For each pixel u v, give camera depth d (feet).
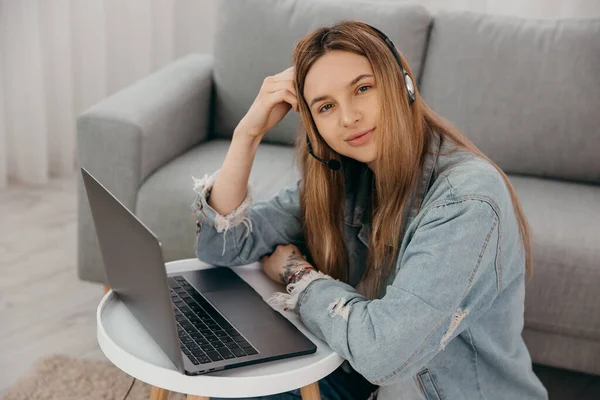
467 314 4.04
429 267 3.83
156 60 10.77
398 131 4.04
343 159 4.59
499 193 3.96
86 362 6.63
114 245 4.05
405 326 3.82
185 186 6.81
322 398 4.71
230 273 4.91
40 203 9.94
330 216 4.71
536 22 7.55
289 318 4.47
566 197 6.95
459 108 7.50
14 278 8.08
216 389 3.76
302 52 4.17
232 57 7.94
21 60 10.00
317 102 4.13
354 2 7.81
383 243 4.32
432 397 4.34
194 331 4.11
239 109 8.01
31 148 10.29
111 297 4.53
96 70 10.48
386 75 4.00
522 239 4.39
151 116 7.00
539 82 7.33
